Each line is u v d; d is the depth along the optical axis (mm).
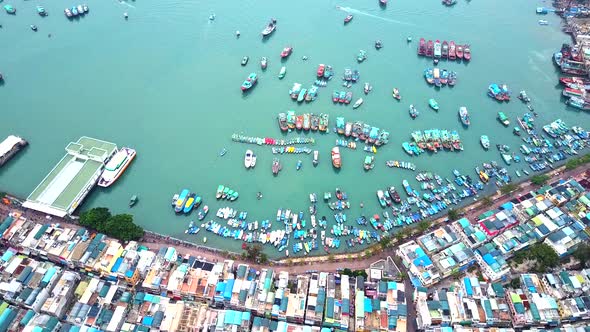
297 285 137750
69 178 171625
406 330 128875
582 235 153875
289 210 171250
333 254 155750
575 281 137000
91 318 126438
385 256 152750
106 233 153375
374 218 168125
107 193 176375
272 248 157875
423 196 176625
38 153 192625
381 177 186500
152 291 137000
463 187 181125
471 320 129875
